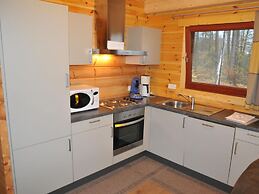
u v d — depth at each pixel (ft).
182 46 11.04
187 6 9.75
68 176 7.92
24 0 5.88
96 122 8.39
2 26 5.61
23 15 5.92
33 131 6.69
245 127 7.42
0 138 6.05
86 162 8.39
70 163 7.88
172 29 11.30
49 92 6.85
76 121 7.73
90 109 8.79
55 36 6.70
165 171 9.84
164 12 11.07
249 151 7.50
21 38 5.98
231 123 7.80
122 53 9.20
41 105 6.73
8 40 5.76
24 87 6.27
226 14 9.29
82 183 8.67
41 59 6.49
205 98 10.59
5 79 5.88
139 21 11.62
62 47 6.94
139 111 10.12
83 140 8.11
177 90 11.59
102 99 10.84
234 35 9.37
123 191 8.36
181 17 10.80
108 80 10.91
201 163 8.93
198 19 10.20
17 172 6.55
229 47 9.62
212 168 8.61
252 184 3.94
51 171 7.38
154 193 8.29
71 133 7.69
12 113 6.16
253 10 8.52
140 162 10.60
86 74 9.90
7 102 6.02
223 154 8.20
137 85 11.96
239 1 8.43
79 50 8.23
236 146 7.79
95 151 8.61
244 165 7.69
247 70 9.21
